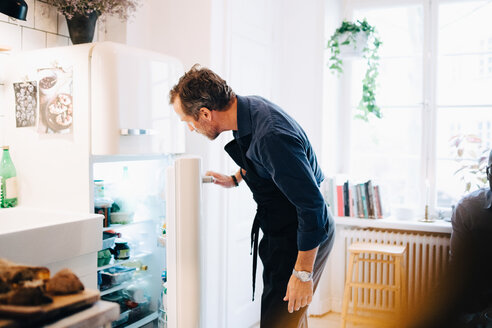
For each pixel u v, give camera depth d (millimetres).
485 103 3115
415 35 3289
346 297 2887
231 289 2838
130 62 1885
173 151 2129
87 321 574
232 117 1577
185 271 1101
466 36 3150
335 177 3273
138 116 1922
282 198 1639
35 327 546
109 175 2238
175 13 2615
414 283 3064
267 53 3164
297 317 1676
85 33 2094
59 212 1833
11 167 2018
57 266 1611
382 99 3418
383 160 3443
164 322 2211
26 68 1987
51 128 1925
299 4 3295
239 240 2916
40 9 2160
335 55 3256
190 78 1523
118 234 2090
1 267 589
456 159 3195
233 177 1981
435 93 3242
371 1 3396
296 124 1591
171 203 1099
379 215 3168
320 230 1434
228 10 2664
